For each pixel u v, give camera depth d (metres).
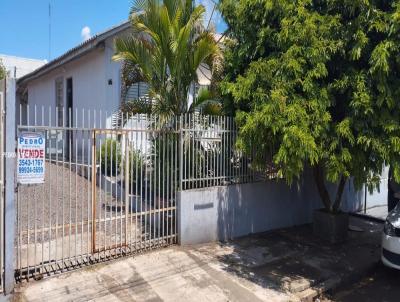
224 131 6.89
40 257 5.13
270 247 6.71
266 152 6.30
